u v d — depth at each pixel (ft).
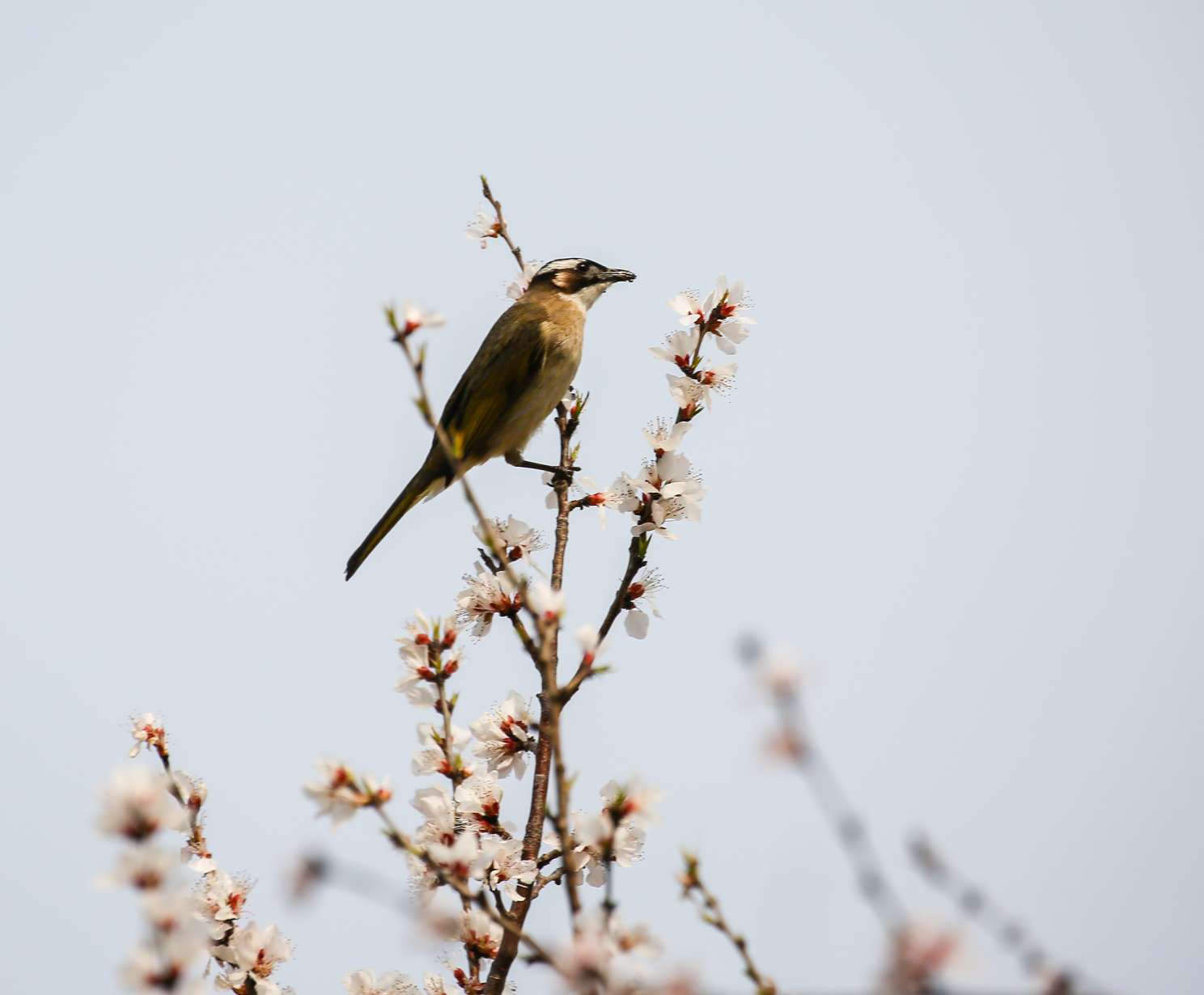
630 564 37.37
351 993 34.04
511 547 38.91
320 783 26.37
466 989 33.53
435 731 35.70
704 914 24.03
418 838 33.55
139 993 23.12
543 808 34.04
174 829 24.17
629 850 33.45
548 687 29.71
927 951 17.71
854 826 17.85
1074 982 18.03
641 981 24.64
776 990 23.11
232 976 33.24
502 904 33.42
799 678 17.95
